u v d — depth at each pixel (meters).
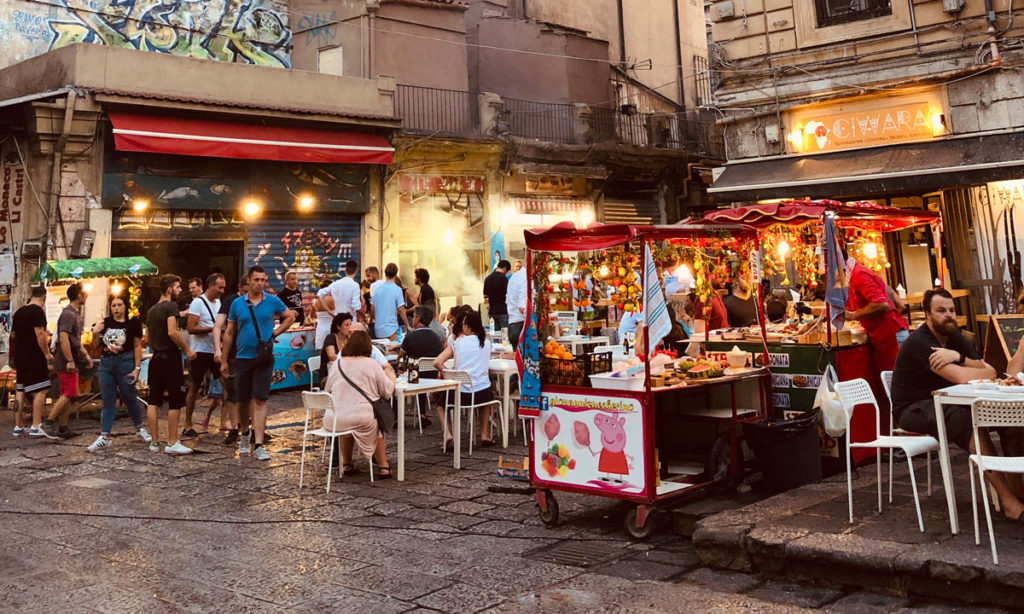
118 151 13.17
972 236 12.23
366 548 5.36
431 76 18.80
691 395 6.73
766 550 4.64
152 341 8.57
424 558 5.13
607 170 20.19
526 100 20.77
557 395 5.87
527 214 19.23
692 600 4.11
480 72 21.66
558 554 5.25
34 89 13.44
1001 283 11.96
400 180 17.00
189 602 4.36
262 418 8.30
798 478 6.06
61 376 9.43
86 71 12.73
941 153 11.95
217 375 9.73
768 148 13.81
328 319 11.95
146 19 16.22
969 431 4.86
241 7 17.75
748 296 8.81
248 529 5.83
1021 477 4.93
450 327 10.42
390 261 16.62
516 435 9.51
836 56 13.17
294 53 18.66
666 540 5.51
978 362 5.42
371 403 7.22
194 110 13.58
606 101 21.83
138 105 13.02
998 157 11.23
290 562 5.06
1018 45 11.72
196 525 5.93
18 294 12.70
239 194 14.47
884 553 4.27
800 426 6.12
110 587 4.60
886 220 8.29
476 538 5.59
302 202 15.27
